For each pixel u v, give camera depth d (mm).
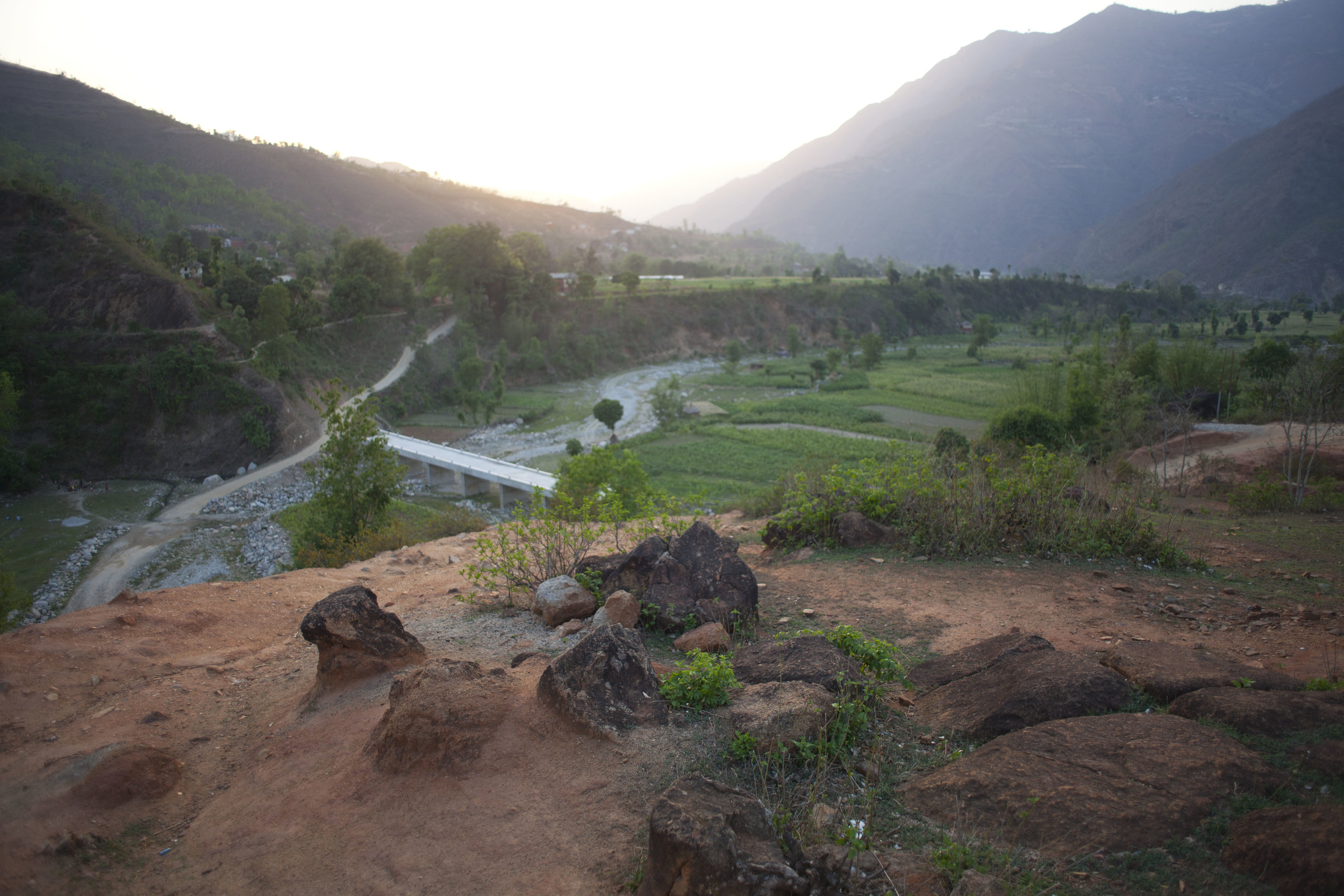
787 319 123500
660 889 3834
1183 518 14352
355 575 12156
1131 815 4062
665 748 5207
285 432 52562
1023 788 4398
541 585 8617
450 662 6285
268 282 71500
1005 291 161375
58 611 30266
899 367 99375
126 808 5449
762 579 10055
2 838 4922
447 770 5215
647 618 7945
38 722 6602
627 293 112938
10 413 45781
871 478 13023
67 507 42375
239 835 5074
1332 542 11719
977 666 6332
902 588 9320
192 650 8461
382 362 72688
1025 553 10773
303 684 7383
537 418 68875
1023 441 26734
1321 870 3355
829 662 6133
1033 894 3621
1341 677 5934
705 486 43844
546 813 4738
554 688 5660
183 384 51531
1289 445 19016
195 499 44500
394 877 4402
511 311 90812
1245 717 4836
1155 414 30281
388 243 194375
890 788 4844
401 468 19672
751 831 4121
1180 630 7621
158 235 120188
